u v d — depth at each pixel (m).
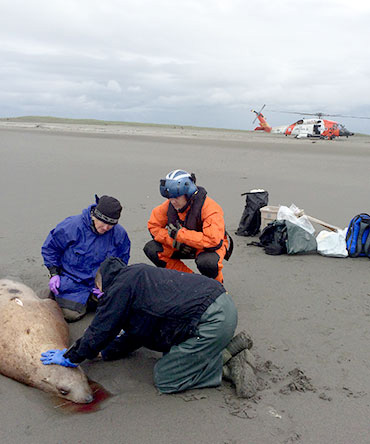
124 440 2.94
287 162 18.28
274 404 3.35
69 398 3.35
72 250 4.63
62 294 4.64
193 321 3.28
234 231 8.18
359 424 3.14
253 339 4.31
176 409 3.28
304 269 6.26
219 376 3.54
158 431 3.04
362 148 25.52
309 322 4.70
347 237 6.89
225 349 3.68
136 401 3.37
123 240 4.78
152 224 4.88
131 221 8.56
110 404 3.34
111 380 3.65
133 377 3.70
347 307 5.08
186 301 3.27
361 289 5.60
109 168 15.46
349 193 11.96
